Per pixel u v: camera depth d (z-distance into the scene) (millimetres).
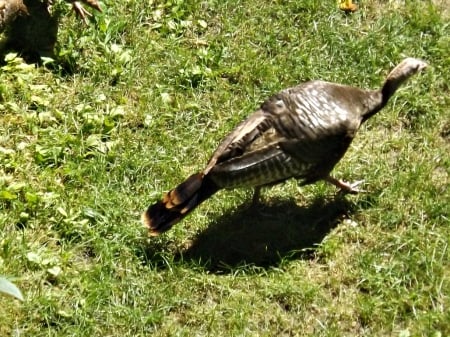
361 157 8664
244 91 9227
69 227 7875
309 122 7645
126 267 7691
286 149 7625
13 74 9086
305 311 7512
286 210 8250
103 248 7746
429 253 7836
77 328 7227
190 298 7539
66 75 9180
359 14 9906
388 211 8219
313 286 7609
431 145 8820
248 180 7602
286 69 9383
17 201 7984
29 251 7691
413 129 8992
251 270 7738
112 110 8852
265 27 9773
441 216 8156
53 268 7566
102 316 7355
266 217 8180
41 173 8281
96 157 8438
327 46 9602
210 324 7383
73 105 8914
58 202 8055
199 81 9227
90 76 9188
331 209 8258
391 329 7402
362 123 8617
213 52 9492
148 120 8828
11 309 7320
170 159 8531
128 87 9125
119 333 7289
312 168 7809
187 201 7574
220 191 8289
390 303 7523
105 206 8086
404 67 8047
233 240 7996
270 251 7934
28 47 9414
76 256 7789
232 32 9695
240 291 7605
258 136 7586
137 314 7348
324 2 9945
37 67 9227
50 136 8570
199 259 7770
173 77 9258
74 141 8523
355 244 8016
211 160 7602
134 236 7863
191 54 9492
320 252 7887
